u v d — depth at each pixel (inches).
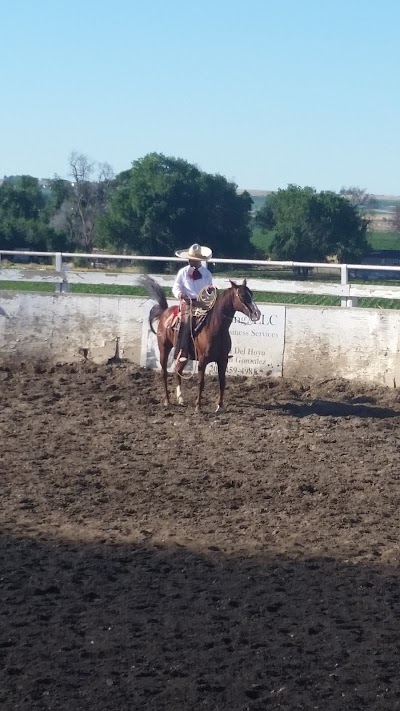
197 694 230.7
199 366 600.4
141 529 371.6
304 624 276.1
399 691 236.8
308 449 511.2
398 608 292.0
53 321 743.1
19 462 467.2
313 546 355.3
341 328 703.7
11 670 240.4
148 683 236.4
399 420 593.3
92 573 316.5
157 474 452.4
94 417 576.4
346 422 583.2
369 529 379.6
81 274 743.7
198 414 593.3
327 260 2316.7
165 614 281.7
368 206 4013.3
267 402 641.6
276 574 321.1
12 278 744.3
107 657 251.1
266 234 2534.5
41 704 224.2
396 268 703.7
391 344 692.1
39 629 267.7
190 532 369.1
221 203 2327.8
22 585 302.8
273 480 446.6
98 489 428.1
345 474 461.1
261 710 225.9
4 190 2861.7
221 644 260.4
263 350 715.4
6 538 353.4
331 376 707.4
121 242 2252.7
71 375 698.2
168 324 612.4
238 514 395.5
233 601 292.4
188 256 609.6
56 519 381.4
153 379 694.5
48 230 2501.2
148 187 2251.5
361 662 251.9
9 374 702.5
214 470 462.0
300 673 244.7
